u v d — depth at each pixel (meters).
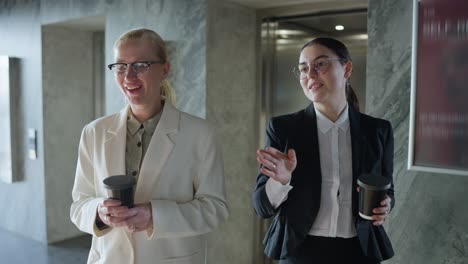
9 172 5.09
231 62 3.46
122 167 1.52
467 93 2.21
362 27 3.24
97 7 4.05
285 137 1.71
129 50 1.44
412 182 2.43
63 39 4.90
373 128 1.70
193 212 1.49
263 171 1.48
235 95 3.52
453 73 2.23
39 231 4.93
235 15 3.47
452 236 2.32
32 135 4.87
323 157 1.66
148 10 3.60
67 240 5.02
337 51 1.64
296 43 3.56
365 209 1.48
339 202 1.62
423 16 2.29
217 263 3.45
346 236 1.61
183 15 3.35
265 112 3.71
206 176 1.58
